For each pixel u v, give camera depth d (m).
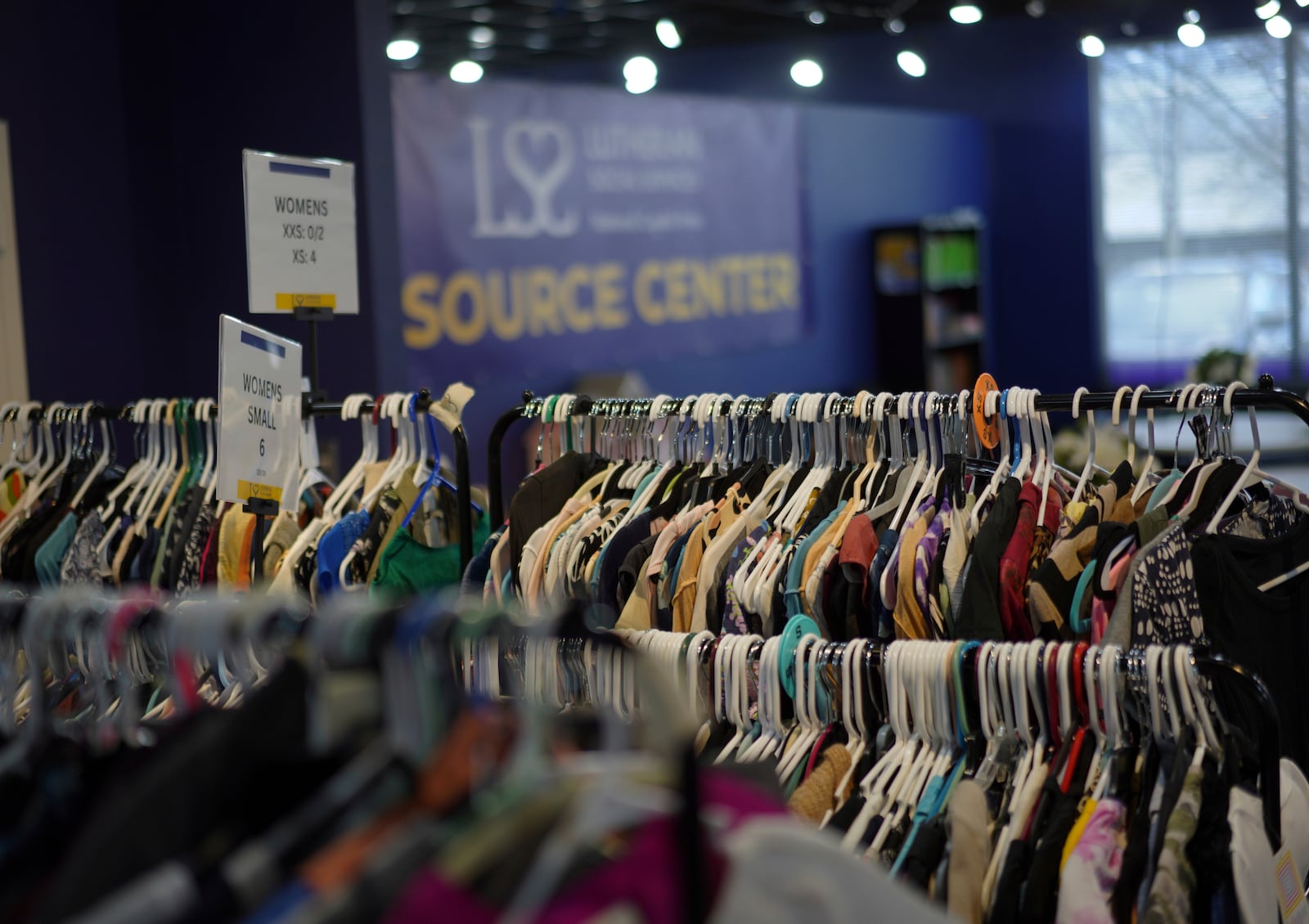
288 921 0.92
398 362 4.82
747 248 8.52
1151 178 9.69
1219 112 9.39
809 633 1.83
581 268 7.28
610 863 0.96
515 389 6.92
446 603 1.07
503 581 2.24
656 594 2.05
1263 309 9.39
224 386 2.33
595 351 7.40
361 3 4.58
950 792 1.61
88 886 0.95
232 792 1.03
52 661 1.85
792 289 8.92
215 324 4.91
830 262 9.26
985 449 2.17
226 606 1.16
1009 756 1.65
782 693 1.88
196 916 0.93
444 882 0.94
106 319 4.72
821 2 8.91
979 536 1.86
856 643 1.72
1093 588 1.79
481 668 1.95
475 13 8.80
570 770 1.07
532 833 0.99
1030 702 1.70
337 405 2.53
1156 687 1.51
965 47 10.23
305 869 0.96
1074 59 9.83
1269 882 1.42
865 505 2.08
